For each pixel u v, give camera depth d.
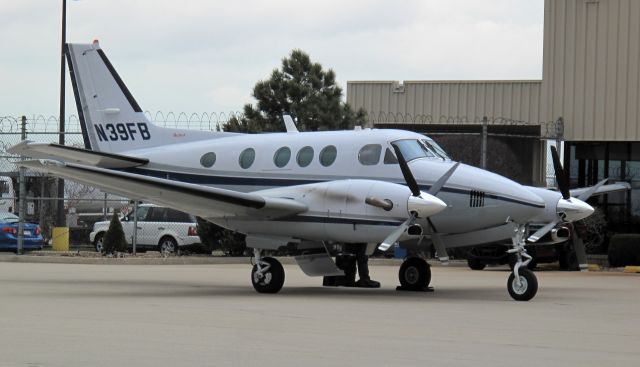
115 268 39.31
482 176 26.39
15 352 14.27
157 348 14.84
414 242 27.59
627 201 48.59
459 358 14.13
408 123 53.56
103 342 15.44
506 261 40.09
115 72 34.41
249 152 30.03
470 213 26.22
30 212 60.97
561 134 48.81
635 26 47.38
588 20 48.50
